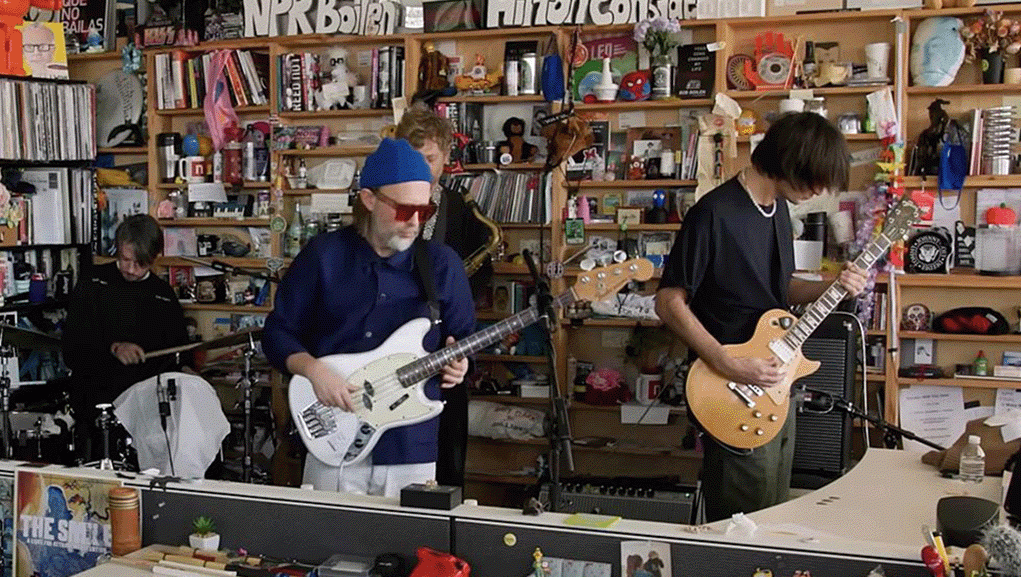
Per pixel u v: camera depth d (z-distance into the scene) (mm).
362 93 5375
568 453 2955
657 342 4969
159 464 4211
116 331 4844
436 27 5176
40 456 4633
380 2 5297
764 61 4773
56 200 5648
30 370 5539
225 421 4375
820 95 4730
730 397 3141
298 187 5523
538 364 5230
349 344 2850
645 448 4926
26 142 5367
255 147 5602
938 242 4609
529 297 5137
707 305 3223
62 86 5559
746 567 1885
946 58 4531
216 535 2180
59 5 5379
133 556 2154
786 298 3266
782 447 3230
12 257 5543
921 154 4621
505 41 5191
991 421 3043
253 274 5344
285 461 5547
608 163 5055
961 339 4605
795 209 4793
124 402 4285
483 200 5113
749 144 4910
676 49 4891
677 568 1917
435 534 2051
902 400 4719
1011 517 2059
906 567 1813
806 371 3207
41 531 2330
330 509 2115
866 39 4746
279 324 2859
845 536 2328
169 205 5766
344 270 2852
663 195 4949
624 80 4895
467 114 5148
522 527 1995
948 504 2088
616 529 1948
